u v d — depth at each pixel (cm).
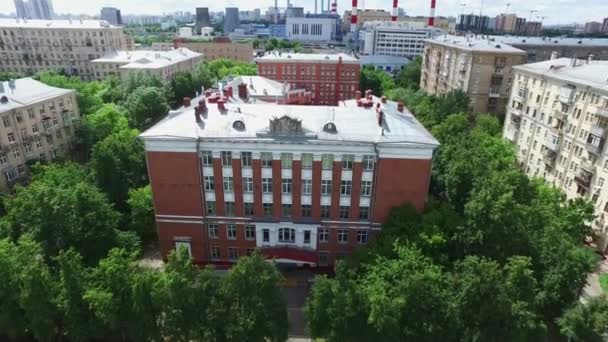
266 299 3547
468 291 3575
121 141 7419
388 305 3566
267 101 9550
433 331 3625
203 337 3472
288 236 5478
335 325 3541
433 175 7019
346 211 5244
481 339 3503
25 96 7762
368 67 18362
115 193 6397
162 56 16112
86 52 17250
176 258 3669
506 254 4422
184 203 5291
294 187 5125
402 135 4878
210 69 16662
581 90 6844
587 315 3709
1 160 6969
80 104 10162
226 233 5478
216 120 5206
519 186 6028
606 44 13000
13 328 3869
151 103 10062
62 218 4566
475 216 4584
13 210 4853
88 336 3812
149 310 3584
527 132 8681
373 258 4412
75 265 3728
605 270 5888
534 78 8438
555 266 4288
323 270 5522
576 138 6975
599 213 6331
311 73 15588
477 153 6850
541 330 3791
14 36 16650
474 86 11031
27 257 3916
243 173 5072
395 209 5053
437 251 4491
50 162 7994
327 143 4788
